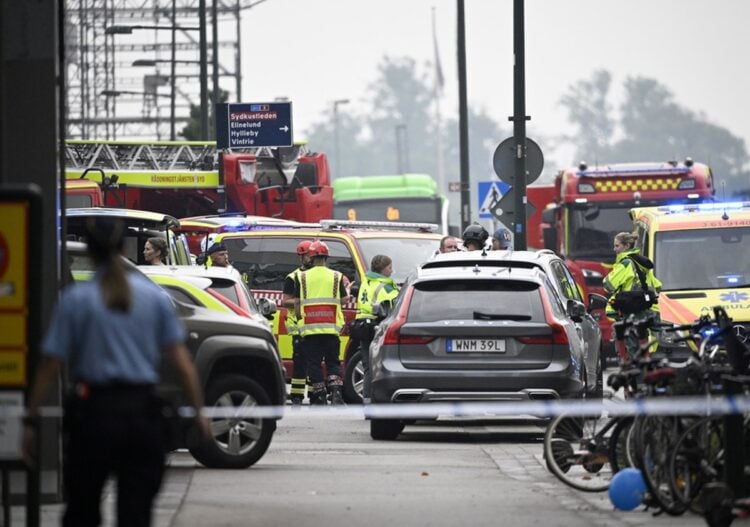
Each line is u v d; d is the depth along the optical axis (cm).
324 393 6481
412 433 5703
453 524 3388
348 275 7250
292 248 7412
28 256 2816
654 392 3538
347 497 3822
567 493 3922
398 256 7362
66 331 2500
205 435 2588
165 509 3550
